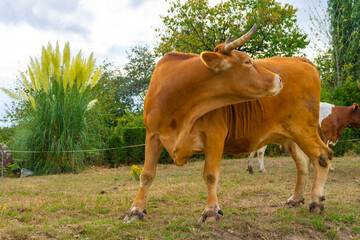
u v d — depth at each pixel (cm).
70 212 471
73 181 833
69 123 1095
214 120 418
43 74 1088
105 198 573
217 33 1880
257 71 395
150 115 433
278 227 404
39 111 1108
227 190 639
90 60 1145
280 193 620
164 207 511
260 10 1789
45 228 383
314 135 468
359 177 804
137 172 852
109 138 1294
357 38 2198
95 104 1249
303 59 502
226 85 394
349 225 430
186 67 407
